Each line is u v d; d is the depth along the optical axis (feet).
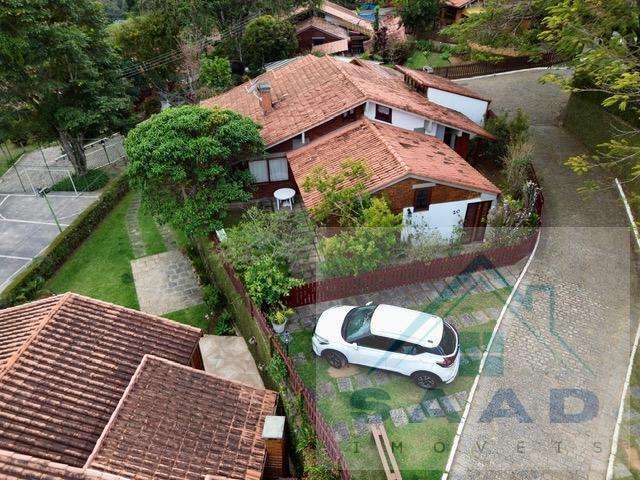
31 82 84.07
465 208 57.16
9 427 33.68
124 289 69.00
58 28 82.74
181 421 36.22
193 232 63.62
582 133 76.48
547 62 108.78
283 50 133.28
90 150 117.70
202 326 60.39
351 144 63.52
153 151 58.49
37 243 81.41
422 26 129.90
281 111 72.74
